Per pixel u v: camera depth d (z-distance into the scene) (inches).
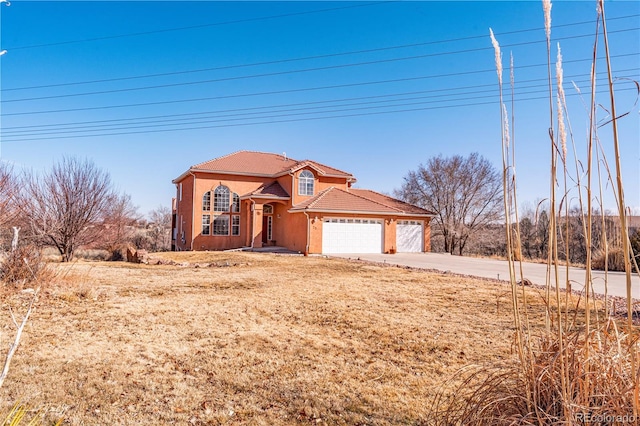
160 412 138.6
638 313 167.3
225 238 1029.2
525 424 88.0
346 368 179.9
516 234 101.8
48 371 171.0
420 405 143.6
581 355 86.7
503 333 229.1
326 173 1032.8
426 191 1341.0
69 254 779.4
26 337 216.4
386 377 169.5
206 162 1061.8
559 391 88.2
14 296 309.3
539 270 573.9
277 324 253.8
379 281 437.1
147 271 524.7
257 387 159.9
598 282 388.2
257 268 569.0
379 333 232.8
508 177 100.8
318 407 143.5
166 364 183.0
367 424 131.6
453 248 1338.6
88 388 156.1
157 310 286.2
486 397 101.7
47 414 134.8
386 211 913.5
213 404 145.3
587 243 87.5
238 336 226.8
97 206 817.5
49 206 752.3
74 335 222.7
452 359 188.5
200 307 298.5
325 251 863.1
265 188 1037.2
